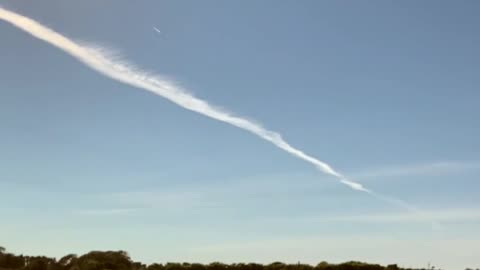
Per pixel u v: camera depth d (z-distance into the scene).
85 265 136.75
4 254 148.25
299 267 124.94
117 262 138.00
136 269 133.50
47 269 143.88
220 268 128.75
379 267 120.62
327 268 122.62
